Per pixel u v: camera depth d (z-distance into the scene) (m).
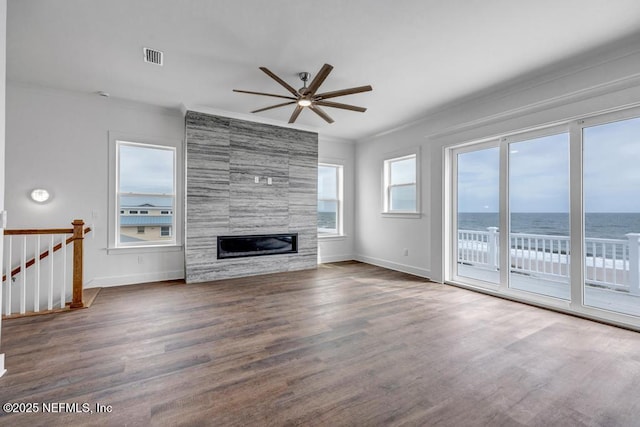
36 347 2.34
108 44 2.73
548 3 2.17
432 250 4.61
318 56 2.94
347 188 6.47
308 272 5.23
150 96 4.03
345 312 3.20
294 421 1.55
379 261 5.85
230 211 4.71
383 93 3.85
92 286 4.09
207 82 3.55
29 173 3.75
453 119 4.36
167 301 3.54
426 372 2.02
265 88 3.72
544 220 3.43
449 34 2.58
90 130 4.06
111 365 2.08
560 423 1.54
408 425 1.52
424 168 4.92
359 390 1.82
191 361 2.15
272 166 5.10
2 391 1.77
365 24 2.44
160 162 4.62
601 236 3.22
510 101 3.62
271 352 2.29
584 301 3.10
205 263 4.52
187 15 2.32
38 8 2.22
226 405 1.67
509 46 2.75
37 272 3.10
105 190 4.16
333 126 5.41
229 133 4.69
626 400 1.73
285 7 2.23
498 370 2.05
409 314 3.15
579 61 2.98
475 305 3.46
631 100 2.66
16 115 3.68
